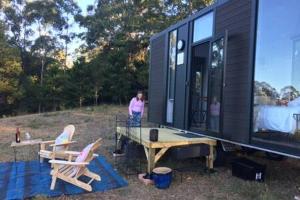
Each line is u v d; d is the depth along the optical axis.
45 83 31.50
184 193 5.95
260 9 6.34
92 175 6.31
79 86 30.17
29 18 34.97
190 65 8.78
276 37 6.26
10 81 29.94
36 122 15.48
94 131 12.83
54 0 35.34
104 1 32.41
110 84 29.31
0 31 29.47
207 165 7.27
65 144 7.52
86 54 32.38
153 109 11.21
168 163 7.90
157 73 10.98
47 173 6.96
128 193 5.93
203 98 8.78
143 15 30.38
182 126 9.02
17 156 8.70
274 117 6.18
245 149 7.55
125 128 8.82
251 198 5.66
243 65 6.67
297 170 7.38
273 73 6.30
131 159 7.75
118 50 29.55
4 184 6.25
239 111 6.75
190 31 8.87
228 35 7.20
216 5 7.69
